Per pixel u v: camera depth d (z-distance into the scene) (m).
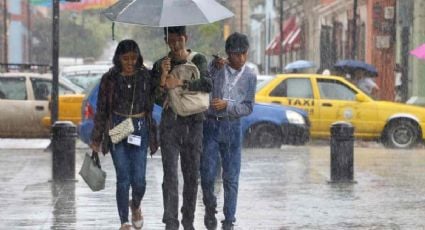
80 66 60.91
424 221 21.27
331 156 28.66
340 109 44.91
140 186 19.20
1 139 48.72
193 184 18.97
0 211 22.61
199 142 18.86
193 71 18.59
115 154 18.97
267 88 45.03
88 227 20.30
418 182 28.77
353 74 57.62
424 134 45.03
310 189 27.02
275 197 25.28
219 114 19.25
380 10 72.12
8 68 52.50
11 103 42.88
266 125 41.62
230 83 19.34
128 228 19.08
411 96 66.62
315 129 44.97
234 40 19.25
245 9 138.00
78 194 25.72
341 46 85.44
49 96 43.28
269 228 20.31
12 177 29.94
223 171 19.64
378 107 45.03
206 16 18.41
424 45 53.16
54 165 28.67
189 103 18.52
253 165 33.91
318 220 21.42
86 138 38.75
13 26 130.50
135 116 18.89
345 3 83.31
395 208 23.27
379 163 35.22
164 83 18.58
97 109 18.94
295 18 108.62
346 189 27.03
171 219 18.73
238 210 22.91
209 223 19.58
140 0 18.69
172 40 18.73
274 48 108.69
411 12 66.75
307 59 100.00
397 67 68.38
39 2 70.75
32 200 24.55
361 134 45.12
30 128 43.00
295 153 39.16
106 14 19.02
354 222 21.12
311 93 45.06
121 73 18.88
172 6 18.41
